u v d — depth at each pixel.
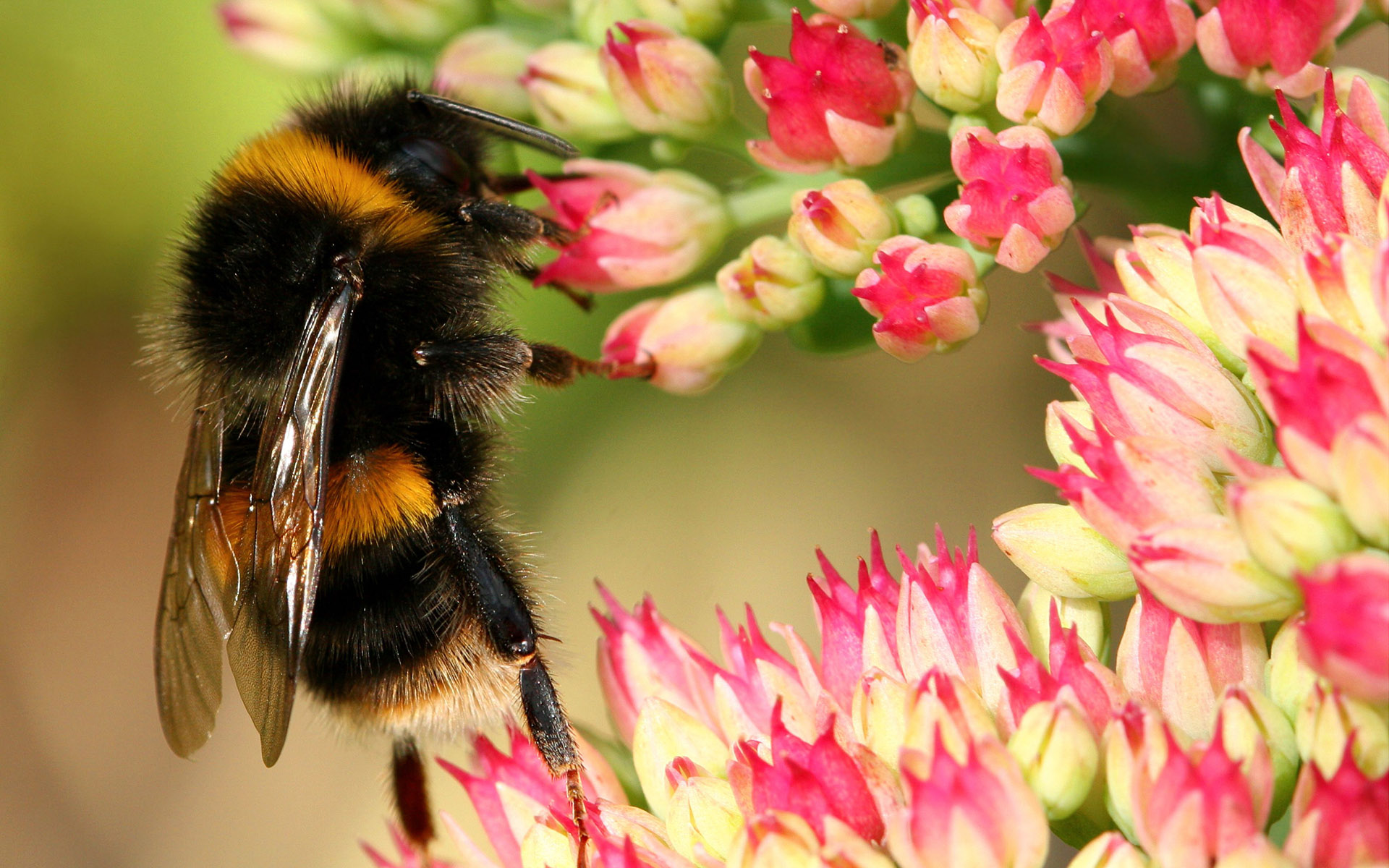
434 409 0.19
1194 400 0.18
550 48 0.19
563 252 0.19
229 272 0.19
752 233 0.21
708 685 0.19
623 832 0.18
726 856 0.18
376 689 0.19
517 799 0.19
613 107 0.19
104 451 0.22
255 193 0.19
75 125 0.22
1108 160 0.19
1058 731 0.18
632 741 0.19
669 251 0.19
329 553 0.19
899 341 0.19
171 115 0.22
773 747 0.18
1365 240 0.18
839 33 0.19
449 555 0.19
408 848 0.19
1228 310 0.18
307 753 0.22
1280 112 0.19
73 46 0.21
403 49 0.20
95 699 0.23
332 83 0.20
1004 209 0.18
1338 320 0.18
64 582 0.23
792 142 0.19
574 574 0.22
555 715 0.19
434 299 0.19
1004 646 0.18
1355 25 0.19
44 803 0.22
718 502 0.22
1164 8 0.18
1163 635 0.18
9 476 0.22
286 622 0.19
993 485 0.22
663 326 0.19
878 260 0.19
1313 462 0.17
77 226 0.22
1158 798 0.17
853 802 0.18
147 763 0.22
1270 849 0.17
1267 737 0.18
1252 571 0.18
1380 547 0.17
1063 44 0.18
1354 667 0.17
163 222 0.22
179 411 0.19
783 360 0.22
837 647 0.18
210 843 0.22
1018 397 0.22
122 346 0.22
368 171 0.19
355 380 0.19
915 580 0.18
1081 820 0.18
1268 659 0.18
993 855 0.18
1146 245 0.18
